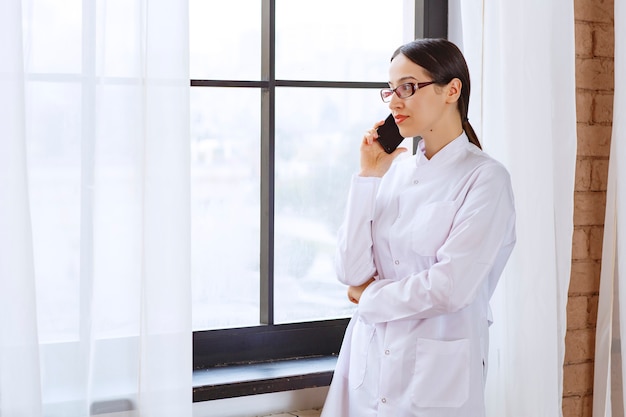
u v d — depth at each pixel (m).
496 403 2.42
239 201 2.42
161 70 1.89
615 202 2.52
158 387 1.93
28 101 1.85
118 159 1.92
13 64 1.72
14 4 1.71
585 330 2.64
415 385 1.87
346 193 2.59
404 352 1.90
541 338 2.40
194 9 2.33
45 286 1.89
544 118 2.38
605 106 2.63
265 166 2.42
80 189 1.89
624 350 2.48
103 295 1.94
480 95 2.39
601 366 2.57
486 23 2.38
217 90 2.37
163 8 1.89
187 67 1.91
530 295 2.39
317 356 2.52
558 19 2.45
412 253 1.94
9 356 1.77
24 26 1.81
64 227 1.89
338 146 2.56
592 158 2.62
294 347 2.49
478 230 1.85
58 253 1.89
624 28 2.46
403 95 1.93
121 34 1.90
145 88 1.89
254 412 2.30
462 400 1.88
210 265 2.40
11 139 1.73
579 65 2.58
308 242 2.54
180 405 1.94
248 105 2.42
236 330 2.40
